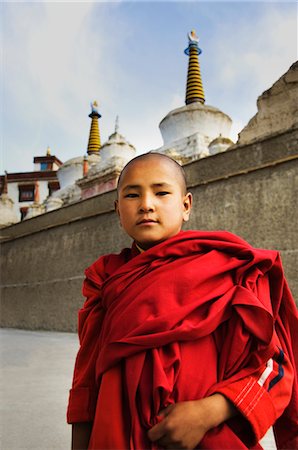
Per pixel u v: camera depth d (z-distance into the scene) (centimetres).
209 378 106
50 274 1154
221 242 124
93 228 1055
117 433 100
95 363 122
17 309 1254
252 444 105
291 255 606
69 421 120
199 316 109
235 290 114
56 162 3641
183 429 94
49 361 514
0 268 1383
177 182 133
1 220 1817
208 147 1191
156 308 108
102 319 130
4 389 354
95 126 2183
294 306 134
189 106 1370
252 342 111
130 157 1490
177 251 120
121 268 126
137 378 101
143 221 126
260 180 677
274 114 726
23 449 209
